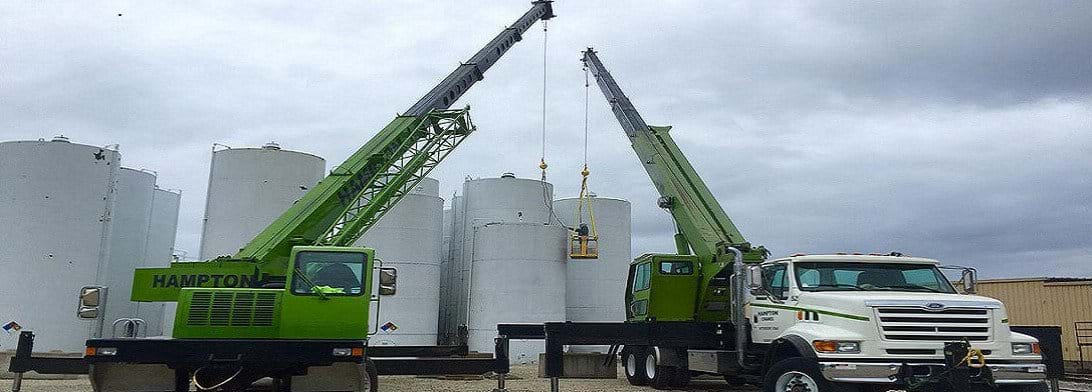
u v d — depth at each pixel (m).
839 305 11.37
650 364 17.31
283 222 14.84
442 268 34.12
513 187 31.06
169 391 10.62
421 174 18.95
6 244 20.89
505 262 28.02
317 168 25.72
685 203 17.03
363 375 10.88
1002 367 10.50
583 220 32.62
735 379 17.64
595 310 31.44
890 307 10.85
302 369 10.79
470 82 22.02
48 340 20.72
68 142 21.88
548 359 14.61
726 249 15.29
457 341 30.48
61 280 21.12
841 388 10.72
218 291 10.99
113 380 10.52
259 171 24.19
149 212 26.98
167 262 28.64
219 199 24.22
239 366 10.48
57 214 21.33
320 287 10.94
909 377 10.44
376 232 27.28
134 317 25.52
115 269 25.14
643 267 17.25
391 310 26.84
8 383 16.80
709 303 16.17
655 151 18.88
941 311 10.83
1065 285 26.09
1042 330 13.60
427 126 19.20
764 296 13.40
